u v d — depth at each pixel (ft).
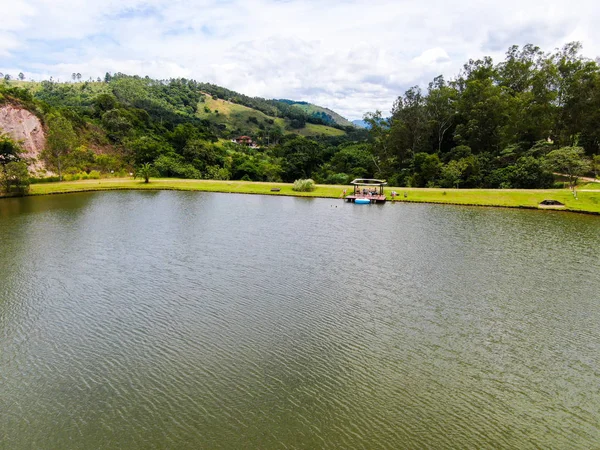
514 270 124.26
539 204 239.30
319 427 57.41
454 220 201.57
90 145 397.39
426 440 55.11
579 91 314.96
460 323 89.66
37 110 363.76
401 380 68.69
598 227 184.55
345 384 67.41
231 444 54.19
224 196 285.43
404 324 88.89
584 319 91.76
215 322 89.15
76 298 101.55
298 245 151.74
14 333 84.12
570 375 70.74
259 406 61.87
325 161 471.21
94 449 53.36
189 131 473.26
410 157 392.27
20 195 268.82
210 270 122.72
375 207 244.01
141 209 226.17
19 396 64.44
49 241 153.99
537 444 54.75
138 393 65.05
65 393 65.16
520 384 68.03
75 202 248.11
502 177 301.43
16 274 118.01
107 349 78.28
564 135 329.11
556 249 147.84
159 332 84.79
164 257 135.23
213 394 64.80
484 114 337.11
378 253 141.79
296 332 84.89
